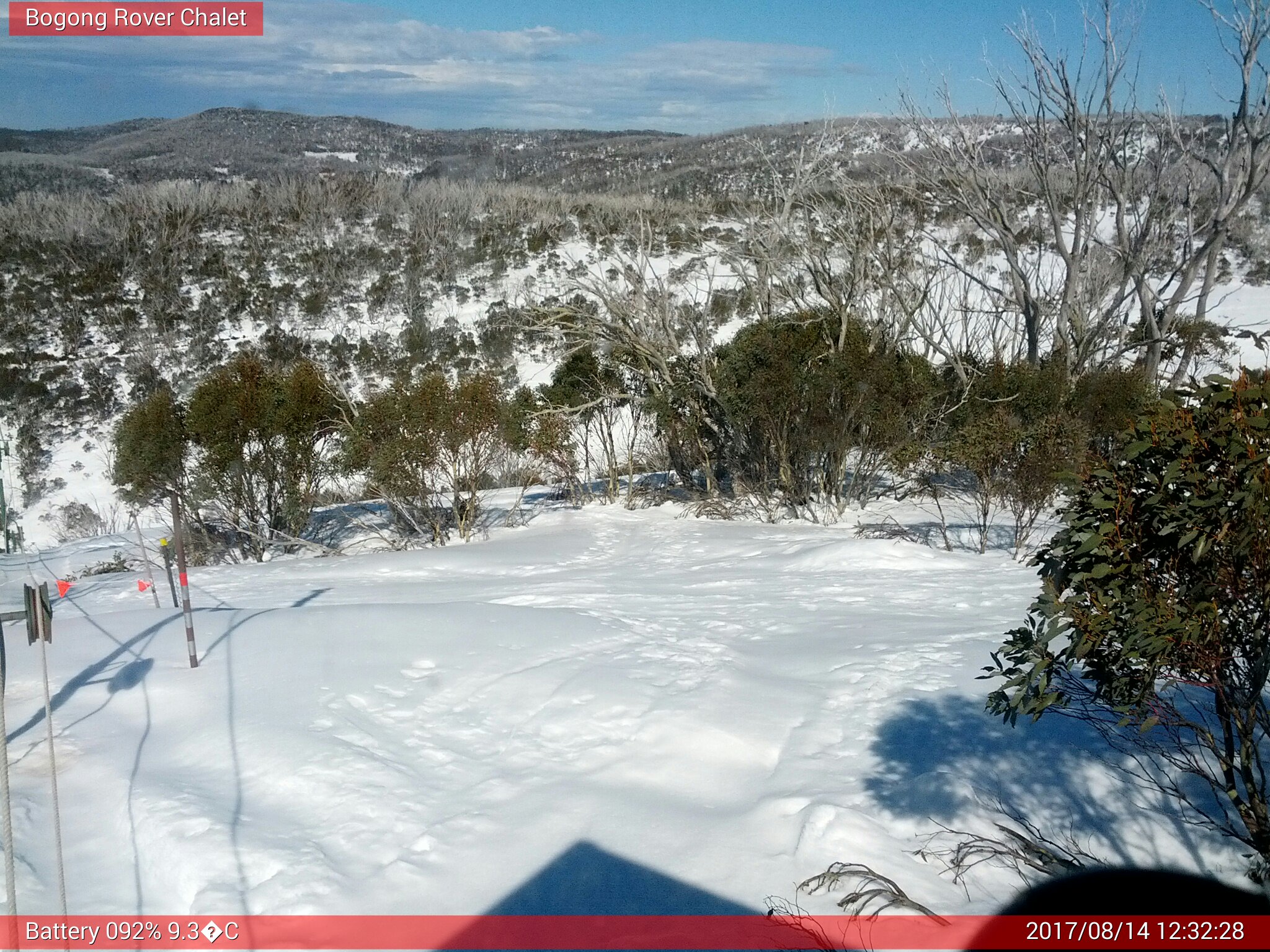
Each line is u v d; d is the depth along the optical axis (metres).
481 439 19.38
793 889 4.74
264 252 47.28
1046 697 3.99
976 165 25.08
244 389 19.59
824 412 18.44
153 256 43.69
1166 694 5.97
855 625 9.37
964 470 22.19
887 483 21.88
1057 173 26.66
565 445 22.38
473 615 9.65
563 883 4.87
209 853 5.04
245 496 20.00
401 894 4.78
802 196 23.03
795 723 6.74
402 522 20.62
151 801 5.61
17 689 7.73
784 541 16.61
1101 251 26.31
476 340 40.44
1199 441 3.65
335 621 9.39
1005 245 25.06
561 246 49.41
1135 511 3.79
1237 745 5.26
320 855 5.08
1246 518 3.51
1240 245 41.06
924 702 6.86
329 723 6.82
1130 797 5.27
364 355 38.66
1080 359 23.23
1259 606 3.76
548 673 7.86
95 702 7.39
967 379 22.31
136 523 19.92
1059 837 5.06
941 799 5.45
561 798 5.77
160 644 8.73
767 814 5.49
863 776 5.84
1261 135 22.02
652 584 12.95
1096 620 3.73
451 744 6.66
